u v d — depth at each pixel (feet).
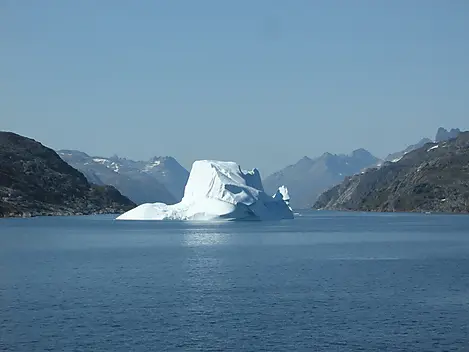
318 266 399.03
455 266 399.85
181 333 229.04
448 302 278.87
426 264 410.72
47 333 228.22
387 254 477.36
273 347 213.66
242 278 344.90
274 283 327.88
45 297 289.74
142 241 605.31
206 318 249.55
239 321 245.24
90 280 337.93
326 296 292.40
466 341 219.61
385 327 236.43
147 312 259.39
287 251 501.56
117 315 254.06
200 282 331.16
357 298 287.48
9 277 349.20
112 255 469.57
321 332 230.27
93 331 231.09
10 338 222.28
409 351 209.67
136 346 214.07
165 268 387.96
